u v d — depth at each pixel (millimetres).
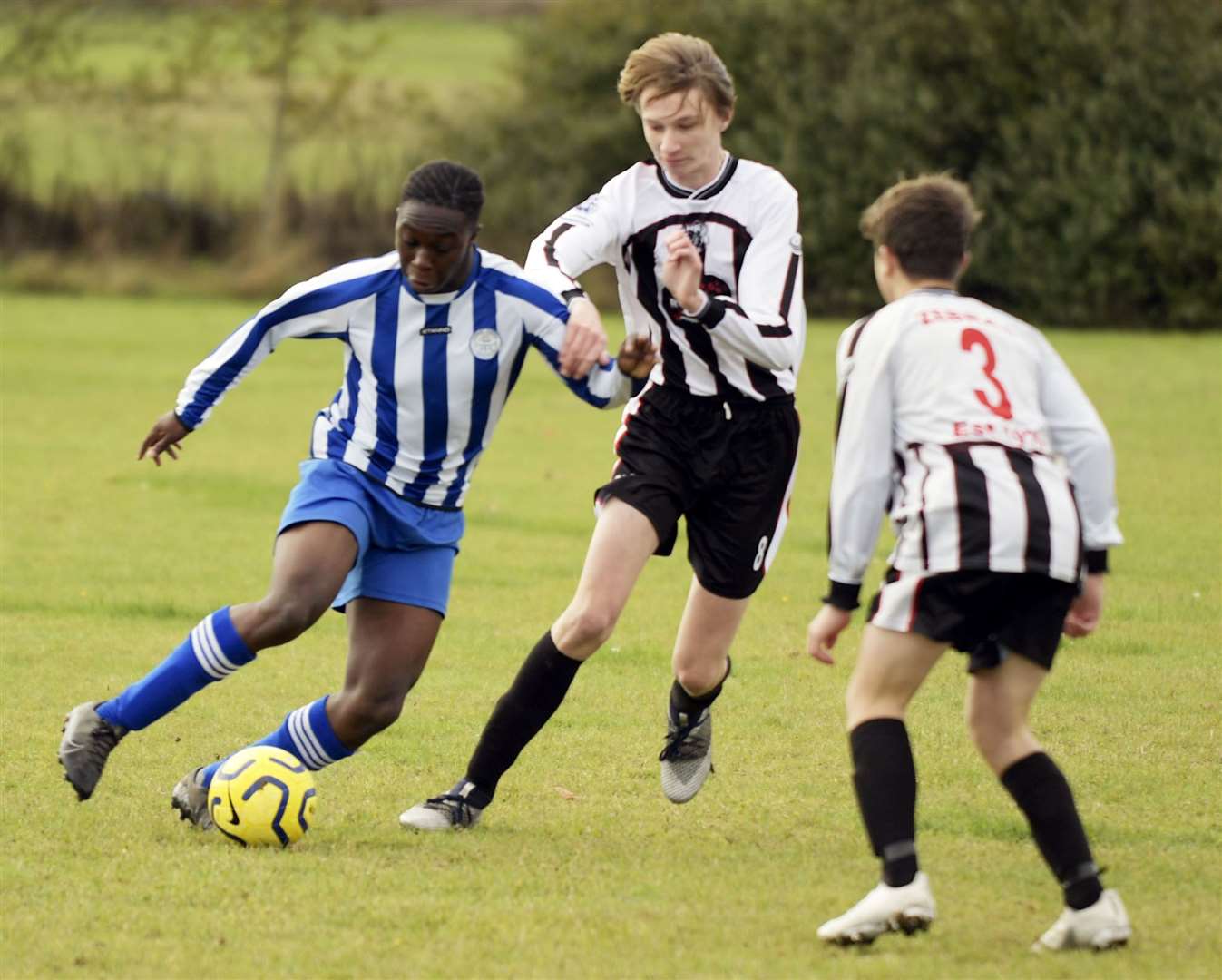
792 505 45812
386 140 127000
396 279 17750
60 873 16547
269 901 15703
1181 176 106625
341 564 17500
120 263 120000
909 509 14680
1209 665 27438
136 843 17625
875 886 16391
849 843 18062
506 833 18344
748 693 25688
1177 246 105375
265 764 17656
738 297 19156
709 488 19000
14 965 14055
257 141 128500
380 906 15570
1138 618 31359
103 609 31719
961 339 15000
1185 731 23109
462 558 37625
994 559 14312
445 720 23828
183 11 133625
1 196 120688
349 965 14086
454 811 18484
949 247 15641
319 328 17953
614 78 122000
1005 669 14898
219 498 45344
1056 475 14766
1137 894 16141
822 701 25219
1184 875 16797
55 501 44281
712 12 119750
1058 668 27234
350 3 131375
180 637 29516
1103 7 109375
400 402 17781
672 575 36938
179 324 98000
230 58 128500
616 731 23281
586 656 18391
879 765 14609
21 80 129125
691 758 19500
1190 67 106125
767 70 117938
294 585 17359
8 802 19266
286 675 26750
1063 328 109562
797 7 117750
